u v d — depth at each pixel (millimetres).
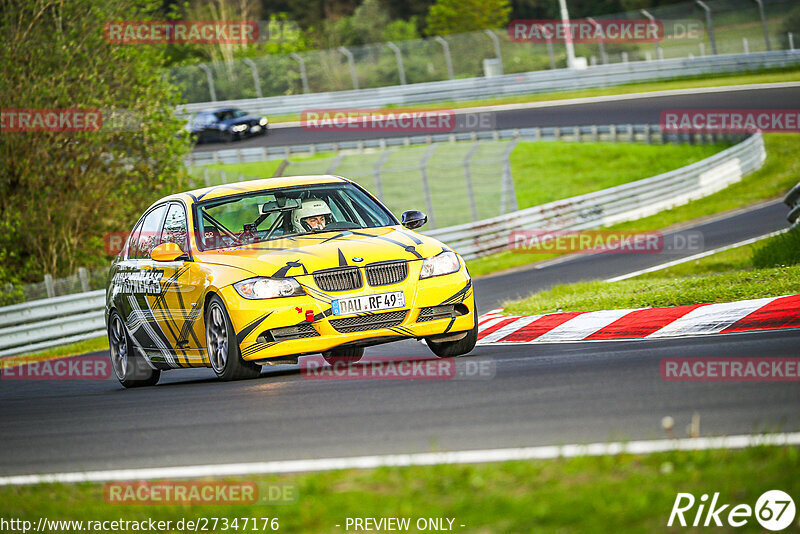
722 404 16594
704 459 12453
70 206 81438
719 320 28172
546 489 12008
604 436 14852
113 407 25375
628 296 34406
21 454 19484
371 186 123438
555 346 28203
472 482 12523
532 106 153000
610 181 116438
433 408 18844
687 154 120938
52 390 36938
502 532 10836
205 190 30922
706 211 85688
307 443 16750
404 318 25734
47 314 60531
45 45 80750
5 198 80750
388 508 12008
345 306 25266
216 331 26891
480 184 120812
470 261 79938
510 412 17641
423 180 92625
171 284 28797
